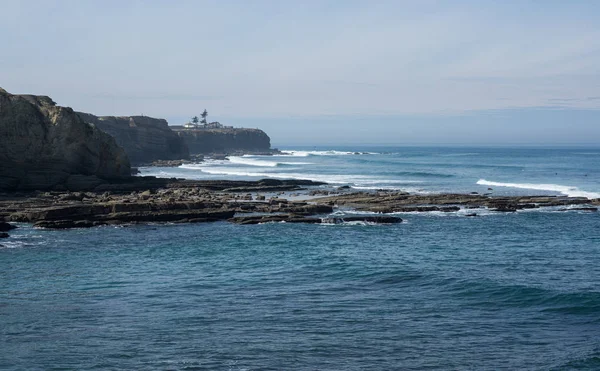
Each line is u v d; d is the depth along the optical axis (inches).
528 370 825.5
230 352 893.8
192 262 1514.5
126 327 1002.7
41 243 1756.9
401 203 2598.4
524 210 2495.1
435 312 1084.5
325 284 1286.9
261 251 1657.2
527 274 1378.0
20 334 968.3
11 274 1381.6
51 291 1231.5
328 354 888.9
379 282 1302.9
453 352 896.3
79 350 899.4
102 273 1393.9
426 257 1581.0
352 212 2413.9
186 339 946.7
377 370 834.2
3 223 1963.6
